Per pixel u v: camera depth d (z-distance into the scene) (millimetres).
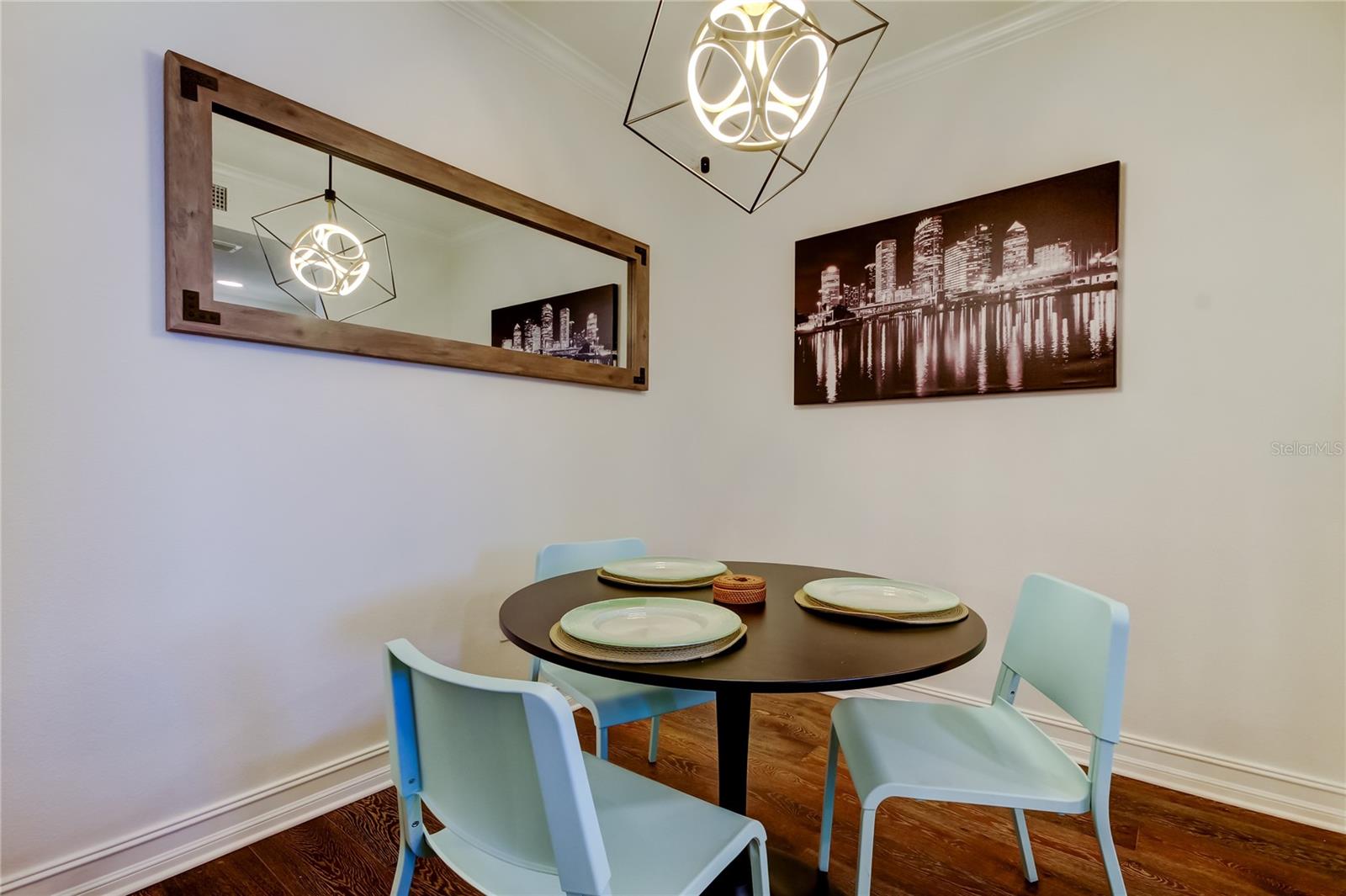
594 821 622
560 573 1791
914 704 1390
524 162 2180
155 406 1373
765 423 2760
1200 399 1780
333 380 1684
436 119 1917
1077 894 1333
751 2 1209
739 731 1270
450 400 1967
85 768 1284
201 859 1431
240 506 1506
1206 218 1775
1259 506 1697
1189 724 1790
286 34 1586
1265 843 1522
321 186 1660
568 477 2354
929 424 2303
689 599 1305
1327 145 1613
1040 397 2061
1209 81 1774
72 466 1268
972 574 2195
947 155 2258
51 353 1242
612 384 2480
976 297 2160
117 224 1322
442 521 1938
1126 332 1896
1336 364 1601
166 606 1389
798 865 1425
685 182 2904
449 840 896
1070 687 1110
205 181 1426
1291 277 1655
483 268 2049
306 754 1625
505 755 672
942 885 1361
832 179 2557
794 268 2666
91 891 1282
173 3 1402
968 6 2031
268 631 1553
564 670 1568
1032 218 2045
